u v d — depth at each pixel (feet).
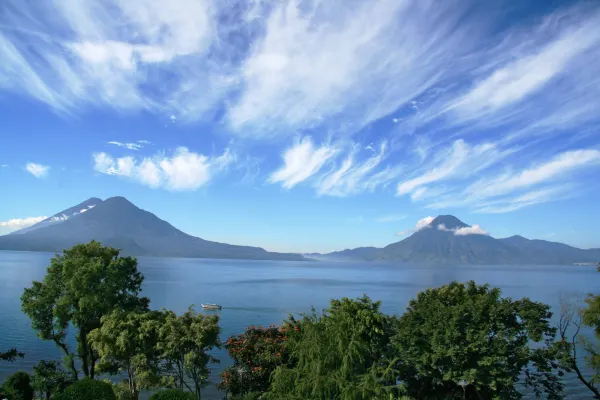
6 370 142.31
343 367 55.06
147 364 77.87
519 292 576.61
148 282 641.40
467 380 72.02
